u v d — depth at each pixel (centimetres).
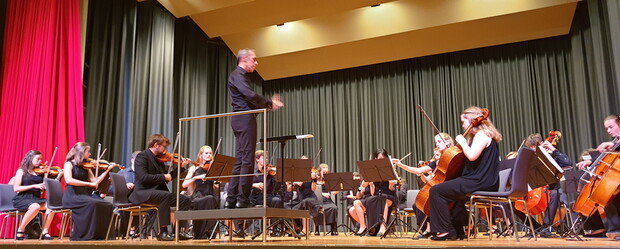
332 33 895
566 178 515
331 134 1030
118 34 740
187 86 888
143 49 779
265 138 357
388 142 988
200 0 777
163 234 431
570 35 884
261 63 1003
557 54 897
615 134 481
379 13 866
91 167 523
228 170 464
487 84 930
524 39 889
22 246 351
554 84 888
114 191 457
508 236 527
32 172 542
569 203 614
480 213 649
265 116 360
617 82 686
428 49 934
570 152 855
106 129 695
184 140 862
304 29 909
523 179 370
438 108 958
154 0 808
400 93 995
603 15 762
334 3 818
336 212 753
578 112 845
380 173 532
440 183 375
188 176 585
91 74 688
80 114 646
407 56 959
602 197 404
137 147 744
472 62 951
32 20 671
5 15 710
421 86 980
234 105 398
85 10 694
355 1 814
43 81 639
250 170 387
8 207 529
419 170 489
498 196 363
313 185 695
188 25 911
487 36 891
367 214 640
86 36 714
